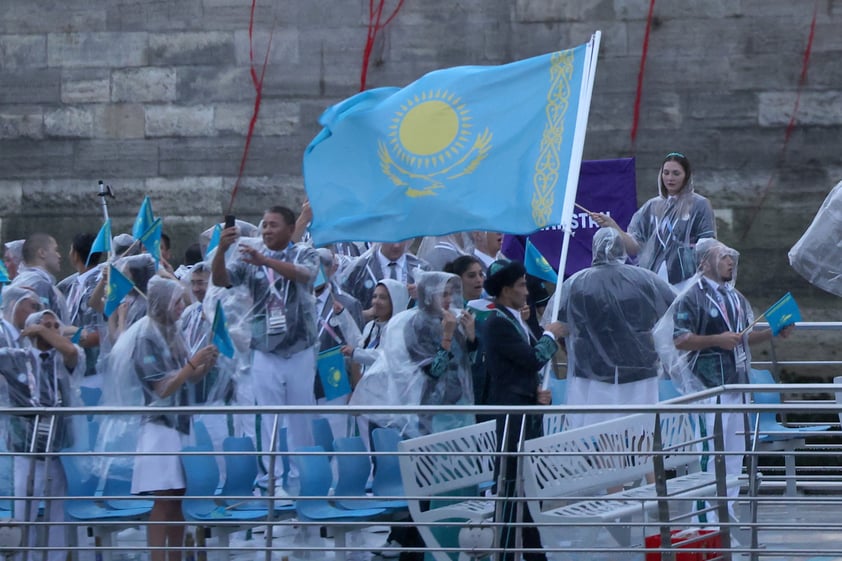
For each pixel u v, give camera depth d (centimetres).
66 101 3800
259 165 3766
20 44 3809
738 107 3659
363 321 2661
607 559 1867
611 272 2308
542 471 1830
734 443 2322
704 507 2061
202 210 3772
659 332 2297
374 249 2859
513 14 3706
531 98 2281
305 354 2433
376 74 3741
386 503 1914
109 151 3791
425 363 2084
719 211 3666
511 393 1939
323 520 1861
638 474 1912
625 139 3684
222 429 2338
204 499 1812
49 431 1839
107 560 1934
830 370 3591
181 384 1923
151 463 1905
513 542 1848
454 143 2289
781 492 2695
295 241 2739
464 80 2312
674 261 2677
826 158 3641
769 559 2088
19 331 2102
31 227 3800
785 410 1677
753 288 3656
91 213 3791
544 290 2491
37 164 3806
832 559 2081
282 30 3756
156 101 3781
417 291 2091
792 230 3650
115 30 3791
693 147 3669
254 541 2067
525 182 2244
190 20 3775
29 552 1891
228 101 3772
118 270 2197
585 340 2308
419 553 1905
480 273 2286
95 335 2483
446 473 1833
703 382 2311
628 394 2292
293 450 2014
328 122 2338
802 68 3644
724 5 3653
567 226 2194
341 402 2456
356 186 2305
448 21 3722
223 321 2000
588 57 2247
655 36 3672
